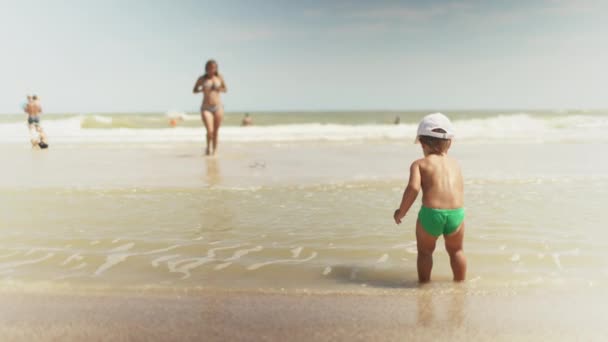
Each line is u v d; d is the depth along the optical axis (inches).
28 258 153.0
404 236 181.5
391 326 102.3
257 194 264.5
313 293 122.3
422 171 136.8
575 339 96.2
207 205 236.1
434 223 130.1
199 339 96.0
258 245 169.2
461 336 97.7
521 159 419.5
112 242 171.6
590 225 194.4
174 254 157.9
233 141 666.8
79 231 186.2
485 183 293.6
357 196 260.5
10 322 104.0
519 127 882.1
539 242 170.4
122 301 116.2
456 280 133.7
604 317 107.0
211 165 394.3
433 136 138.9
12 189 273.3
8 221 201.6
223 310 110.9
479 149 514.0
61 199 248.5
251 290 124.3
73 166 385.7
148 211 221.9
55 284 128.3
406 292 123.6
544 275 137.0
